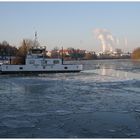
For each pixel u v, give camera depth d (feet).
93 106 103.30
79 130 72.33
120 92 138.31
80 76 241.14
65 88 155.84
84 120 82.43
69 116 87.66
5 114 90.94
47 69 265.54
